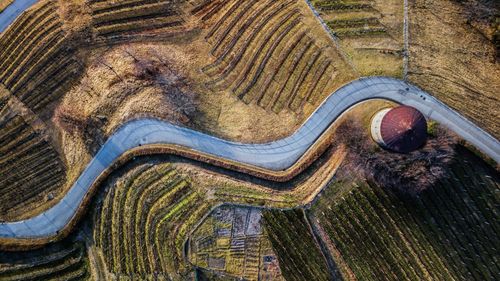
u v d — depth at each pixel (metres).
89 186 42.12
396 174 37.34
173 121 41.28
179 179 40.41
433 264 38.12
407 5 41.72
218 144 40.62
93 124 42.91
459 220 38.31
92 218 42.09
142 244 40.34
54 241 41.81
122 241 41.00
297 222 38.72
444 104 39.38
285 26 42.59
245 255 38.88
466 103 39.66
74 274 41.81
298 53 41.75
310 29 42.25
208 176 40.12
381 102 39.75
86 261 42.00
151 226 40.22
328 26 41.97
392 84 39.91
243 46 42.66
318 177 39.44
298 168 39.53
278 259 38.50
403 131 34.75
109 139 41.78
